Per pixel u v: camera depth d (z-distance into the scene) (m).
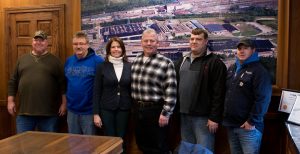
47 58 3.40
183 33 3.36
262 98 2.60
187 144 1.72
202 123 2.94
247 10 3.17
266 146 3.18
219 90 2.84
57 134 2.25
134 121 3.28
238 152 2.86
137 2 3.49
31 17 3.88
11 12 3.94
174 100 2.89
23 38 3.91
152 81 2.90
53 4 3.79
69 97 3.26
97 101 3.09
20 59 3.47
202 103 2.89
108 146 1.93
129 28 3.53
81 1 3.68
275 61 3.11
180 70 3.03
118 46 3.07
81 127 3.27
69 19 3.75
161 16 3.42
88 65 3.20
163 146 2.98
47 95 3.36
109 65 3.08
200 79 2.89
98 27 3.63
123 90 3.06
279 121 3.12
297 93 2.82
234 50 3.21
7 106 3.81
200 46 2.89
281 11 3.06
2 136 4.07
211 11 3.27
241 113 2.69
